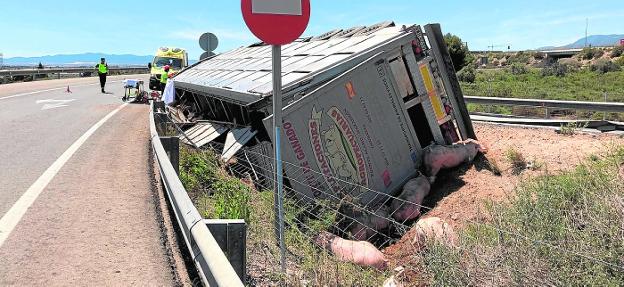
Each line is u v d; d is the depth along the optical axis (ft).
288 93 26.94
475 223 18.99
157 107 38.04
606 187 18.74
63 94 76.23
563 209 18.35
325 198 26.63
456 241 17.90
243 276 10.84
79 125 41.29
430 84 31.22
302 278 15.01
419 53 30.81
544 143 34.63
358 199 25.85
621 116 52.65
